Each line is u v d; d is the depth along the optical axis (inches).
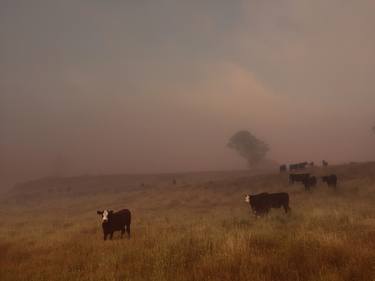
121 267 308.0
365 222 468.8
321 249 299.6
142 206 1317.7
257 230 454.0
